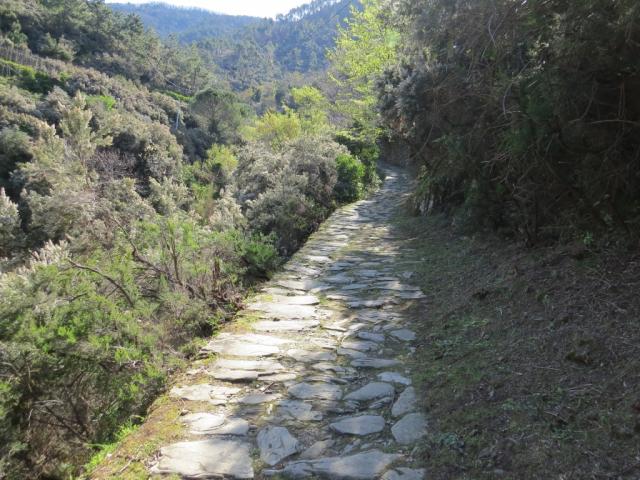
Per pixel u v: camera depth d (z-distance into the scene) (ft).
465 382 10.60
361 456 8.48
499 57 16.26
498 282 15.94
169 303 16.38
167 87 259.60
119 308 15.28
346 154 50.93
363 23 67.10
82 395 14.85
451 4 15.98
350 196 48.39
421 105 25.29
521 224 18.17
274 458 8.55
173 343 15.47
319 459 8.48
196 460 8.51
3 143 76.54
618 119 11.99
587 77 12.21
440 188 32.01
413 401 10.43
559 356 10.32
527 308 13.26
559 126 13.03
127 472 8.39
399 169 81.87
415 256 24.35
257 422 9.88
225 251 21.36
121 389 13.29
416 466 8.05
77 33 221.46
